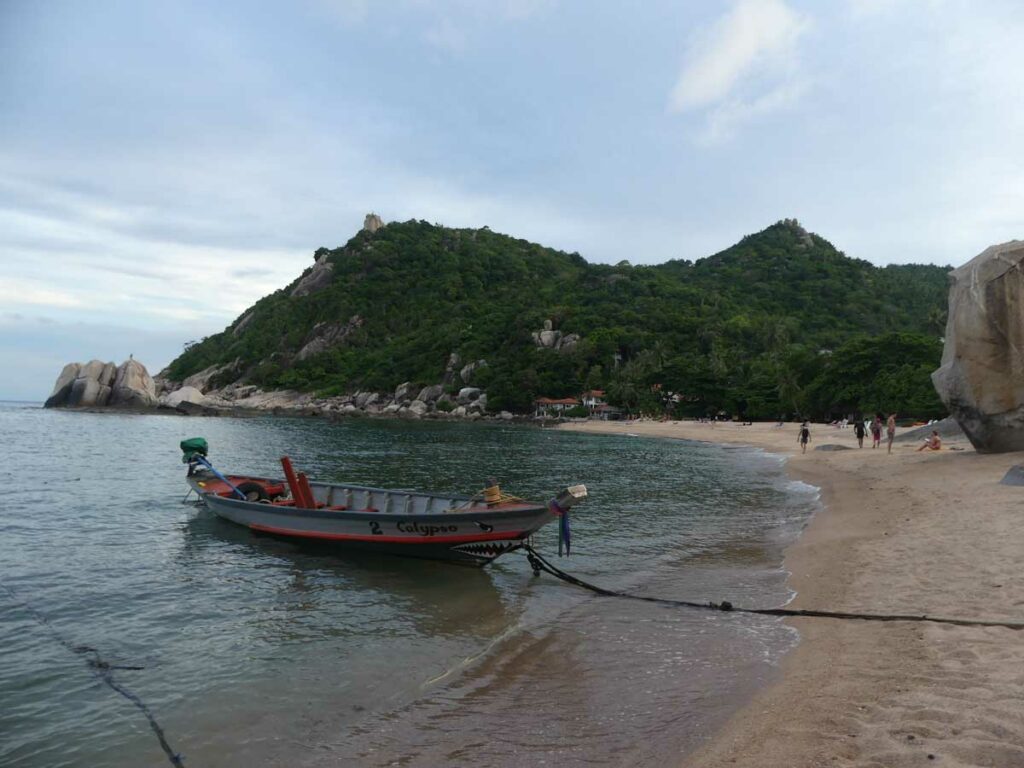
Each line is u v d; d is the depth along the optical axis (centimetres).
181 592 1126
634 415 10731
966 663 611
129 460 3528
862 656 682
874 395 7369
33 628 943
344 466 3484
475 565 1297
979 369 2297
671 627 898
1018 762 417
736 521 1822
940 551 1115
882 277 17875
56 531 1628
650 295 15050
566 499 1119
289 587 1162
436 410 12694
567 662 778
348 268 19188
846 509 1800
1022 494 1550
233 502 1597
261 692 726
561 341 13262
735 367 10738
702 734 551
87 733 641
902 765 429
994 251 2298
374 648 857
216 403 14438
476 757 557
